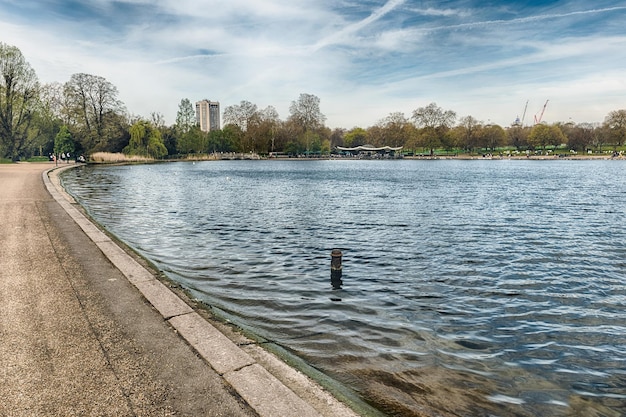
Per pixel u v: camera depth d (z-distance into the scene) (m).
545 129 130.38
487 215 21.14
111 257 9.12
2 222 13.45
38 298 6.54
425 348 6.39
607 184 42.22
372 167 89.19
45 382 4.09
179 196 29.34
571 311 8.21
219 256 12.19
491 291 9.36
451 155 146.12
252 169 77.31
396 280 10.07
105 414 3.61
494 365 5.93
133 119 101.62
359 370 5.54
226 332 5.78
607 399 5.14
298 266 11.20
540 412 4.79
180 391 4.02
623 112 118.44
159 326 5.58
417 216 20.66
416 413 4.54
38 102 69.19
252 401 3.88
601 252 13.20
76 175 49.34
